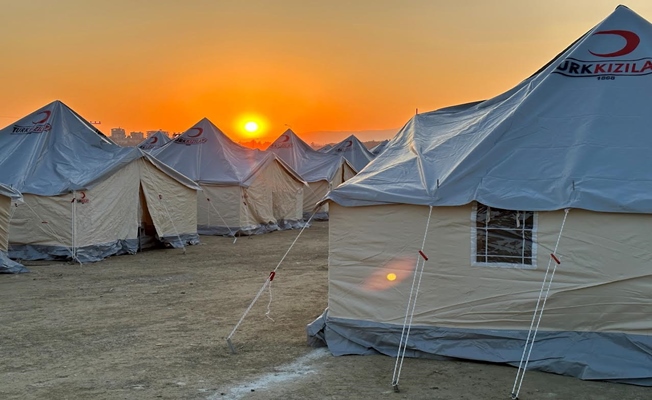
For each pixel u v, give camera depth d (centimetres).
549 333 634
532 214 640
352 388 577
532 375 613
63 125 1655
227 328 813
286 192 2345
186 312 912
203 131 2248
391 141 907
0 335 775
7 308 935
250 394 561
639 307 607
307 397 553
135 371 630
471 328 659
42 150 1567
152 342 744
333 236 709
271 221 2220
